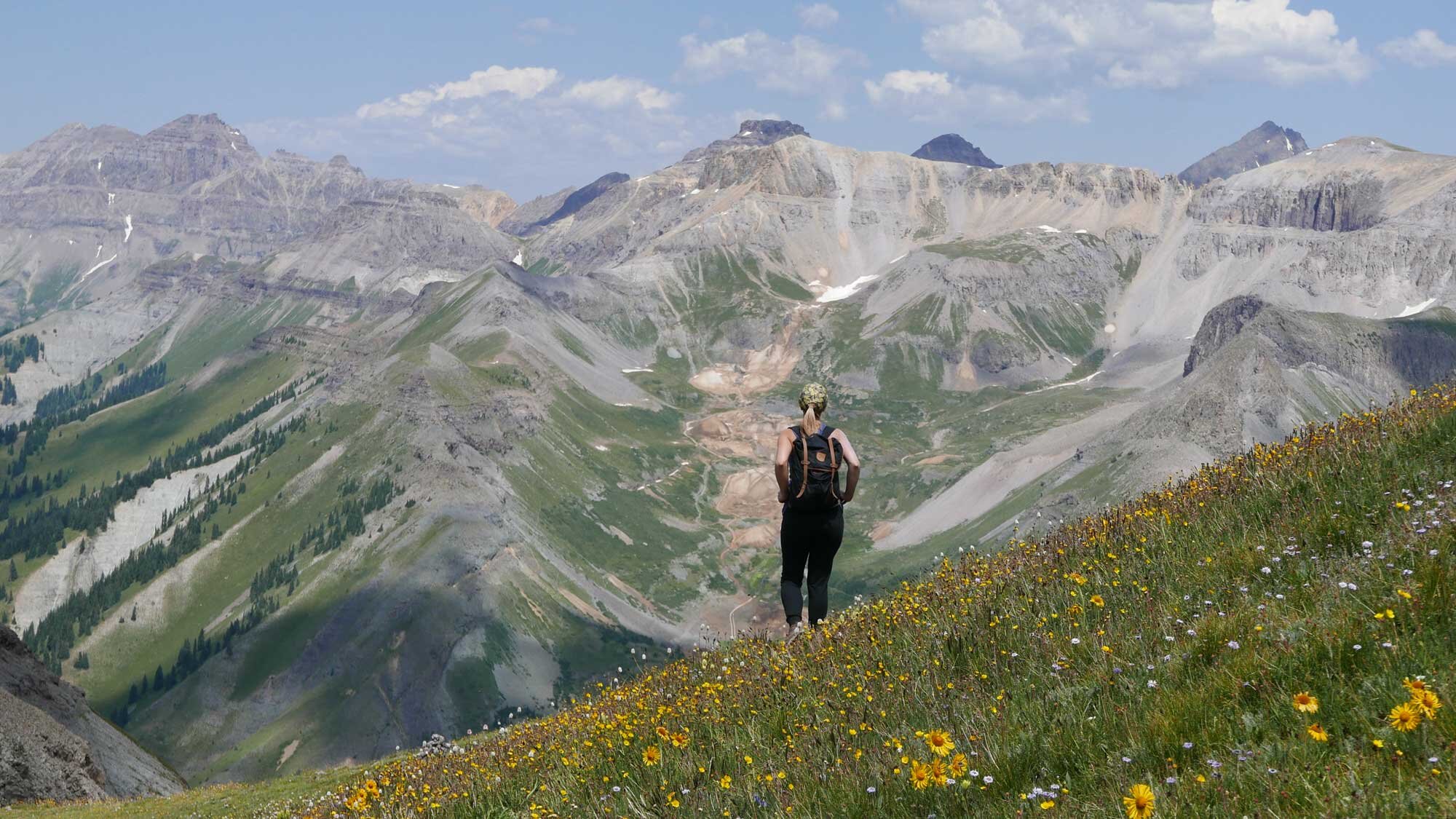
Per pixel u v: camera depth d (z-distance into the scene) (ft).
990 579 34.42
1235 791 16.79
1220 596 26.37
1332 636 20.63
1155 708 20.67
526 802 29.07
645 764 27.45
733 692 31.91
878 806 20.89
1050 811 18.37
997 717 23.08
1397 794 15.28
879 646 31.37
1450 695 17.16
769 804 22.82
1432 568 21.58
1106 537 35.09
